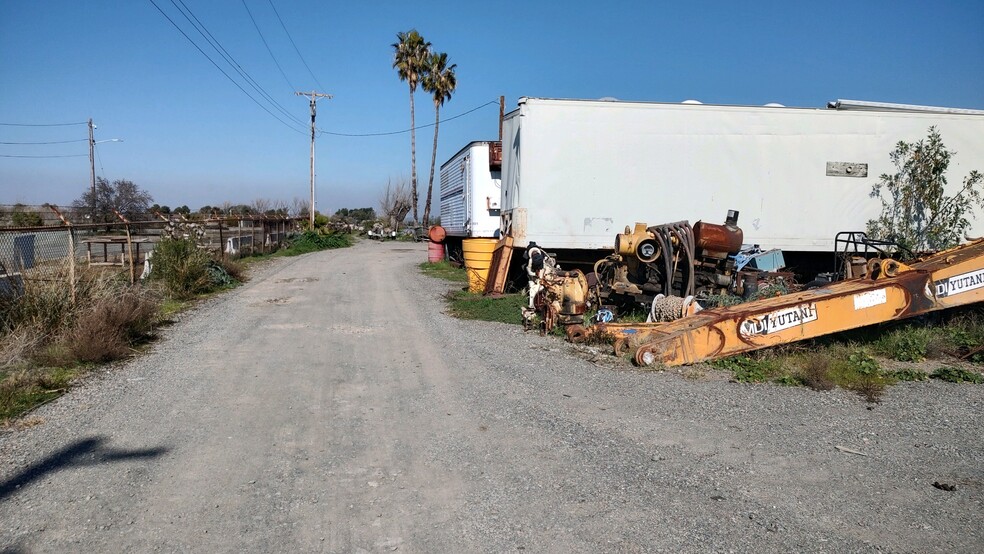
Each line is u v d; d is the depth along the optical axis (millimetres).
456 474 4957
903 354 8930
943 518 4312
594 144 12992
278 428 5922
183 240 15336
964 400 7078
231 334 10258
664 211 13266
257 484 4730
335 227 55688
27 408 6352
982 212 13734
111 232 27266
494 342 9930
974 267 8930
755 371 7930
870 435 5898
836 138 13609
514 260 14766
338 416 6297
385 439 5688
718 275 11250
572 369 8242
